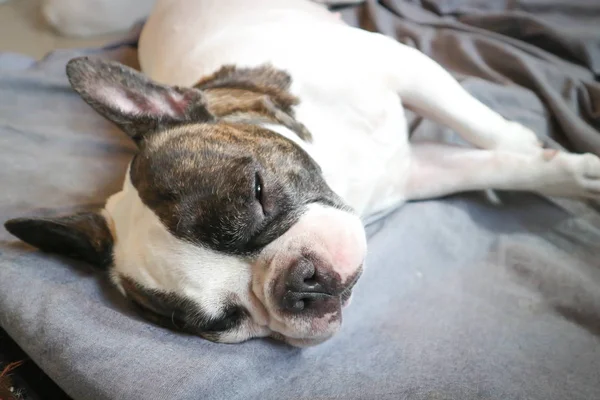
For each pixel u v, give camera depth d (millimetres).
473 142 571
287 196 447
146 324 462
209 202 430
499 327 493
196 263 435
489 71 685
